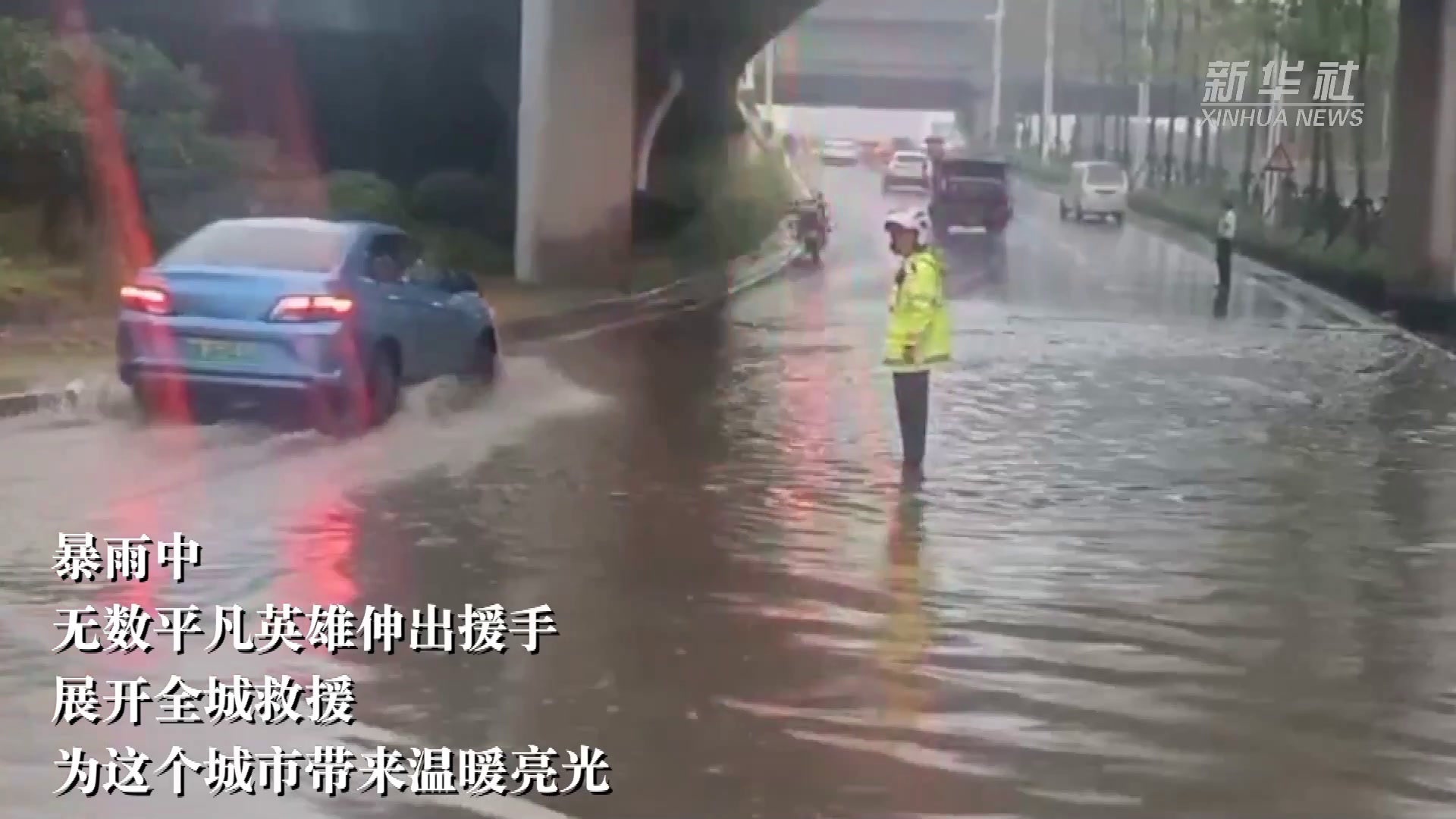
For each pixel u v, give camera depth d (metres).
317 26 35.69
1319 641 9.02
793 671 8.23
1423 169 36.31
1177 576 10.45
